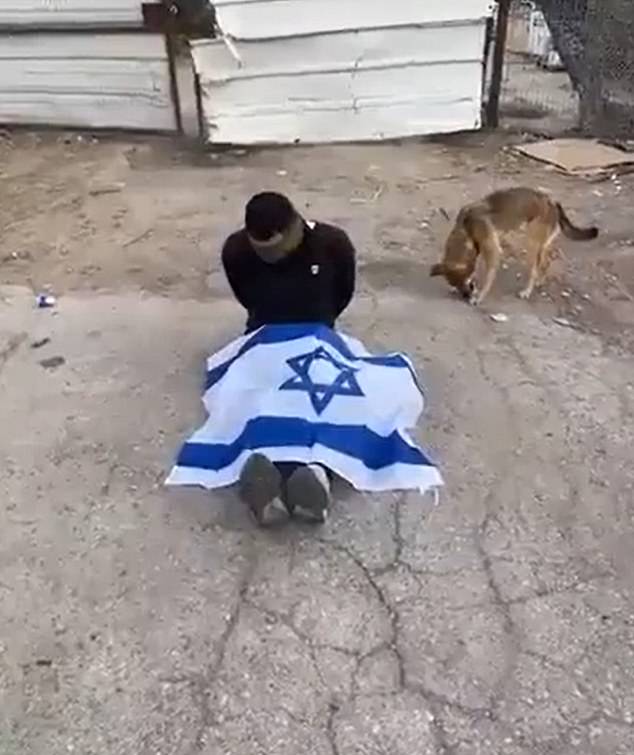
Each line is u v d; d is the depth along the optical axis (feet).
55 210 15.69
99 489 8.53
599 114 19.01
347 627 6.95
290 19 17.99
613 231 14.38
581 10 18.84
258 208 8.30
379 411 8.46
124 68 19.10
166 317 11.73
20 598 7.28
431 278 12.73
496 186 16.43
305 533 7.87
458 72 18.83
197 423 9.48
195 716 6.24
